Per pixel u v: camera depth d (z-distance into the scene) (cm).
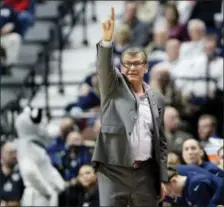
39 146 2398
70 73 3303
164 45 3097
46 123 2811
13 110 2789
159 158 1548
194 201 1858
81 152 2448
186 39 3141
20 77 3238
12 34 3238
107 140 1543
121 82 1551
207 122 2470
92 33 3509
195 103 2764
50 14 3525
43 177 2373
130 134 1534
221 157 2053
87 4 3662
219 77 2803
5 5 3278
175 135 2403
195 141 2011
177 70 2861
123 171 1548
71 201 2341
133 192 1554
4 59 3216
